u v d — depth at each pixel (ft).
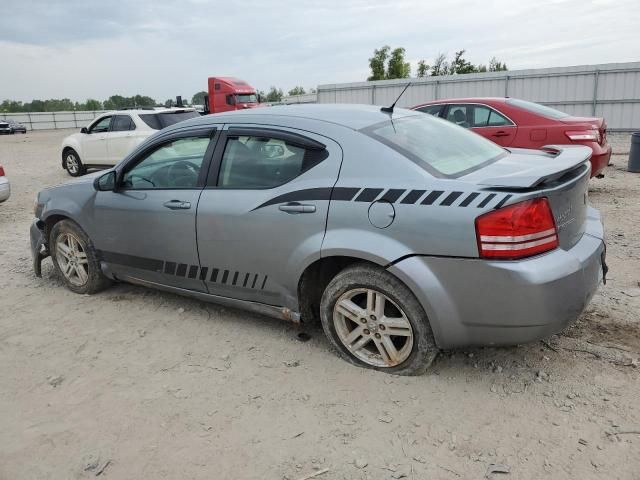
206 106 88.53
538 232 8.72
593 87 64.80
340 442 8.57
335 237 10.06
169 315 13.73
